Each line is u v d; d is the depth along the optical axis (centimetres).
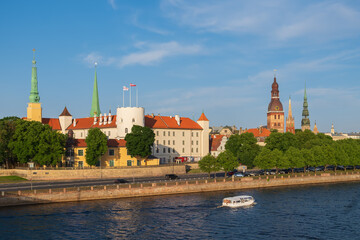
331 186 14175
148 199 10825
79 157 15062
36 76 19775
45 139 13862
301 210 9775
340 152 16950
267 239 7419
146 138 15588
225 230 7950
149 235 7550
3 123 14962
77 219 8494
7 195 9400
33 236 7269
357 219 8906
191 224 8344
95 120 19988
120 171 14438
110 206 9794
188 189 12062
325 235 7694
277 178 14225
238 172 15612
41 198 9869
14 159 14912
